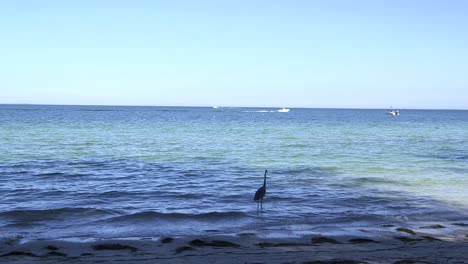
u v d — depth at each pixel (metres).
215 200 15.62
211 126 69.94
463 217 13.46
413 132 60.19
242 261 8.82
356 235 11.20
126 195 16.31
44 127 58.78
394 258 9.09
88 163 24.98
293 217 13.20
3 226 11.78
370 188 18.05
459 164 26.03
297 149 34.59
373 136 51.25
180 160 26.92
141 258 9.00
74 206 14.35
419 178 20.73
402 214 13.74
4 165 23.62
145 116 120.38
